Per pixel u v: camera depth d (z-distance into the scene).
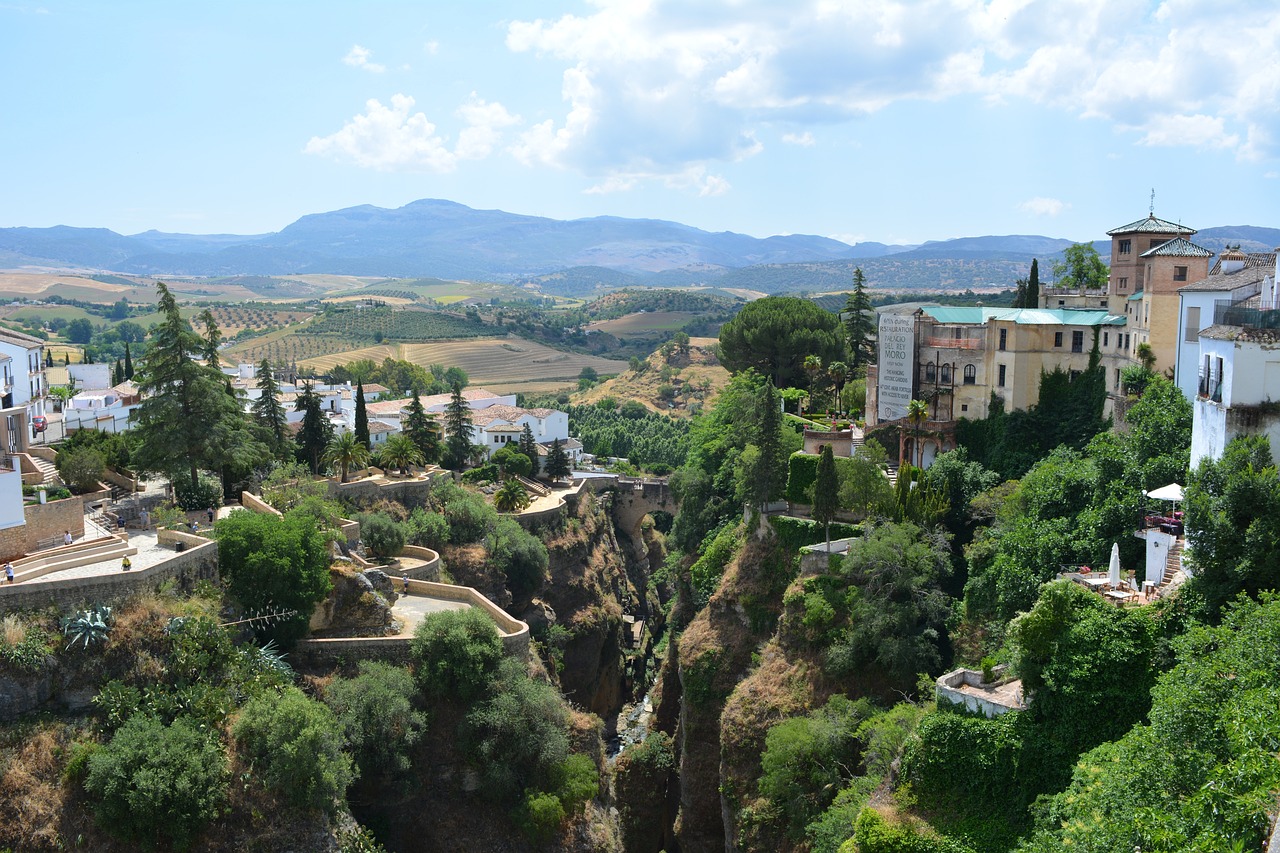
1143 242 84.69
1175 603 44.91
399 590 77.69
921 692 63.00
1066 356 86.50
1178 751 34.22
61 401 122.56
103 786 46.50
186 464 77.38
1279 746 30.48
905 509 78.12
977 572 67.62
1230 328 49.66
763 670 73.62
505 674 65.62
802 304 135.50
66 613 51.25
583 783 64.19
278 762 50.44
